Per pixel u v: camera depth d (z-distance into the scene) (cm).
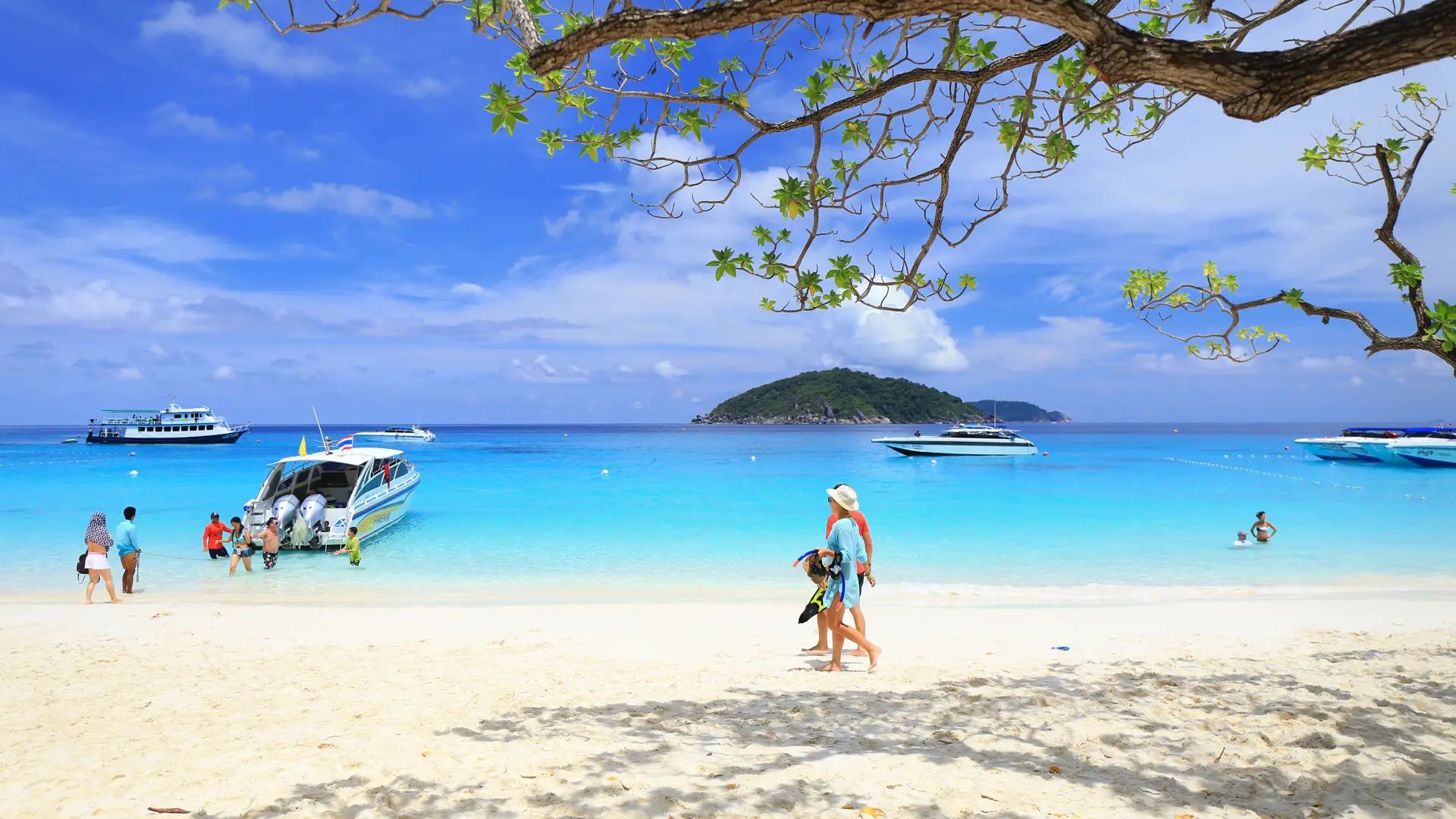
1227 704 594
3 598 1316
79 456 6875
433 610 1118
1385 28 235
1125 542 1916
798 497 3050
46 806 420
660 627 997
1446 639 847
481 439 13300
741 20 282
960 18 400
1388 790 410
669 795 426
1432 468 4481
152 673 759
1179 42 254
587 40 311
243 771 471
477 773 466
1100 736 517
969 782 439
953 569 1578
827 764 472
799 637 930
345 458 1980
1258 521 1862
